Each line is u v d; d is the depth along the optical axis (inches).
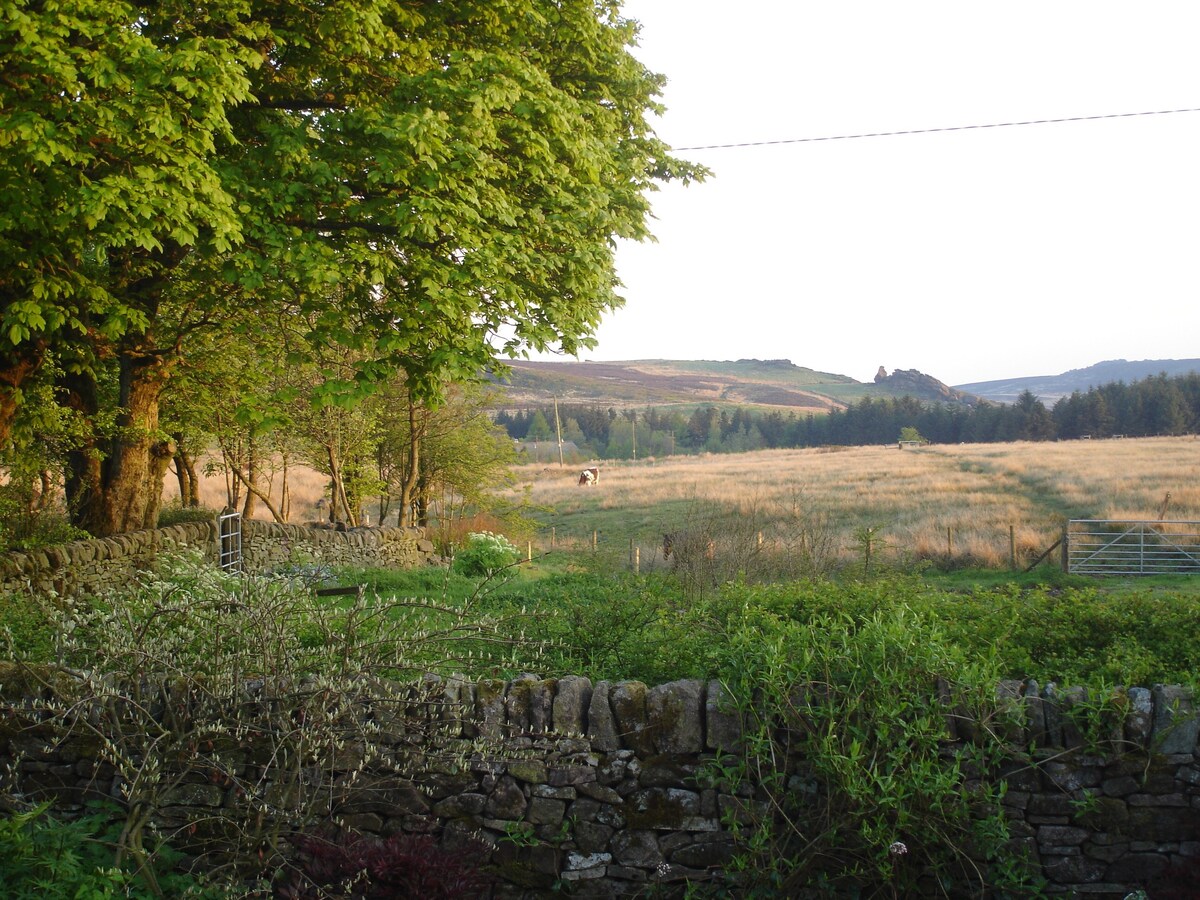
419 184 385.7
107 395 602.2
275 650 177.5
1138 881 166.2
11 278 353.4
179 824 178.9
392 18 420.5
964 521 1088.8
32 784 183.6
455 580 609.6
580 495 1782.7
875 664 170.6
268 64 417.4
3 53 297.4
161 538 512.1
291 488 1515.7
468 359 401.1
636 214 523.5
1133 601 243.9
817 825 169.6
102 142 331.9
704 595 422.3
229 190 356.5
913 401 4881.9
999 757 166.4
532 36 474.0
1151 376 4160.9
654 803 177.8
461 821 180.7
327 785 172.7
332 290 443.8
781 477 1894.7
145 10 362.6
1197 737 167.3
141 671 172.9
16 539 438.3
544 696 184.1
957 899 167.3
